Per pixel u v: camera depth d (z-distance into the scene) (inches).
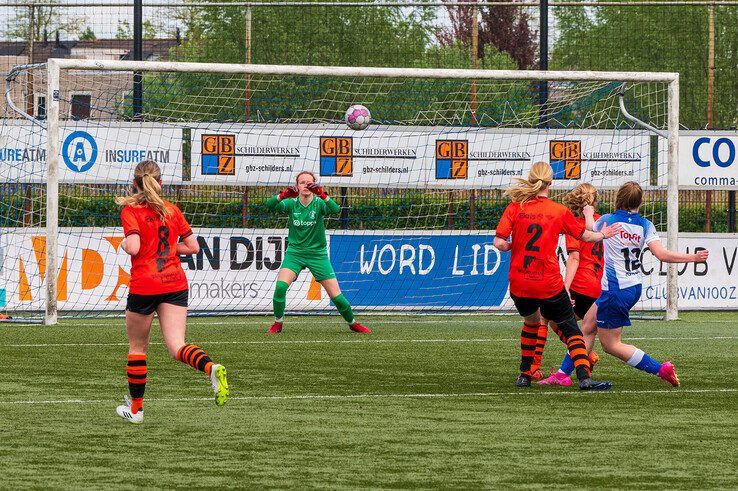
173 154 1999.3
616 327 1150.3
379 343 1572.3
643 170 2113.7
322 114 2426.2
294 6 2383.1
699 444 846.5
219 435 876.0
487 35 3208.7
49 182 1791.3
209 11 2605.8
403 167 2070.6
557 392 1120.8
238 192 2101.4
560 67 2536.9
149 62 1827.0
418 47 2591.0
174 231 913.5
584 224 1100.5
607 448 829.8
